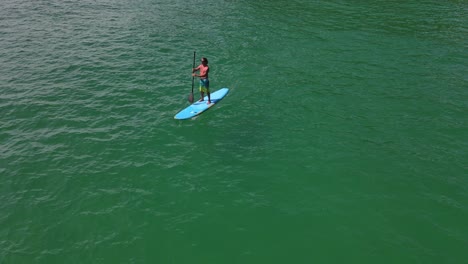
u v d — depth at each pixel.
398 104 19.73
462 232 12.06
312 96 20.47
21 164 14.88
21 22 30.09
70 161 15.14
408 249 11.46
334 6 37.88
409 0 40.34
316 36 29.41
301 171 14.84
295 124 17.97
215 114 18.73
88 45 26.34
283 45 27.56
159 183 14.14
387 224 12.39
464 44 28.08
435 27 31.83
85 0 37.00
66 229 12.09
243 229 12.17
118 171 14.70
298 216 12.70
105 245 11.55
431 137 16.97
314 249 11.47
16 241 11.66
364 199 13.44
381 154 15.81
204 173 14.71
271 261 11.09
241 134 17.19
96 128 17.30
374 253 11.34
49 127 17.27
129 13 33.88
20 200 13.20
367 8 37.22
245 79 22.38
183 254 11.27
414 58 25.52
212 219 12.54
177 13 34.47
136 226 12.23
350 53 26.23
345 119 18.36
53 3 35.44
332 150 16.08
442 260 11.12
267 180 14.37
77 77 21.84
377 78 22.59
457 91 21.09
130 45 26.73
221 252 11.35
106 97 19.88
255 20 33.12
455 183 14.15
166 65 23.91
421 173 14.66
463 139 16.81
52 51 25.09
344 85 21.72
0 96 19.50
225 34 29.56
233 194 13.65
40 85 20.78
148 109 19.00
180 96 20.34
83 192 13.61
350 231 12.11
